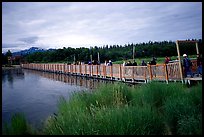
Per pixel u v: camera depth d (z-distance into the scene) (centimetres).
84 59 6750
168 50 7431
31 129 554
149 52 7388
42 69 5194
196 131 481
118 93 783
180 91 752
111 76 2208
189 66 1302
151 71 1605
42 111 1024
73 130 503
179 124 543
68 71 3544
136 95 807
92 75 2664
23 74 4222
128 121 494
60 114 678
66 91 1662
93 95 805
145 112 540
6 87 2166
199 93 623
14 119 550
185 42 1323
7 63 9738
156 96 741
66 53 8625
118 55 6862
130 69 1873
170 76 1417
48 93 1633
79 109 656
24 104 1258
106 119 515
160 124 540
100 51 6962
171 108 594
